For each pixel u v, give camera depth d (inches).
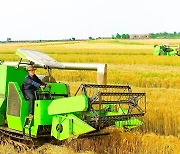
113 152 445.7
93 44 5433.1
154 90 961.5
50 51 3656.5
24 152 420.8
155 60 2223.2
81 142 454.0
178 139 493.0
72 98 384.5
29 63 477.1
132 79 1242.6
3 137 480.1
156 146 446.6
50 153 410.9
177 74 1403.8
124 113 432.5
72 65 552.1
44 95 441.7
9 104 457.4
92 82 1277.1
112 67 1940.2
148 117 597.6
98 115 378.3
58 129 401.7
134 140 461.1
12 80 478.0
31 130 427.2
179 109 639.1
